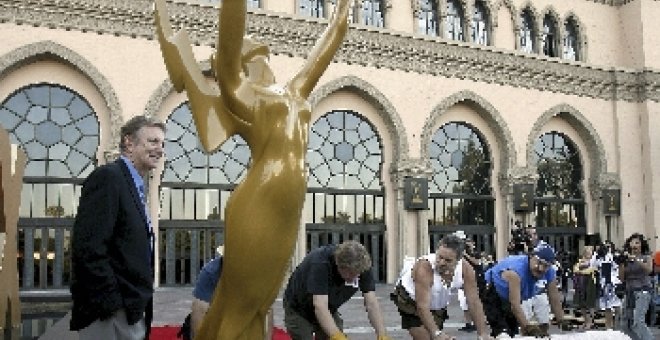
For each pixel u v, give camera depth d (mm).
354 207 26250
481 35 29984
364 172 26609
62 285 21469
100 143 22219
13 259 7551
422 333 6277
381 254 26625
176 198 23438
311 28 25312
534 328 5961
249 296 3006
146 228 3730
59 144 21844
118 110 22109
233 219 2967
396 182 26578
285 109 3059
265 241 2928
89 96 22234
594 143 30844
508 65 29125
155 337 8719
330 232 25609
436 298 5949
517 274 6426
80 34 21844
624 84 31578
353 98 26469
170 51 3172
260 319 3125
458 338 12234
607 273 13250
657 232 30797
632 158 31438
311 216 25344
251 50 3236
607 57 32562
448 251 5492
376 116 26906
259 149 3023
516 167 28812
